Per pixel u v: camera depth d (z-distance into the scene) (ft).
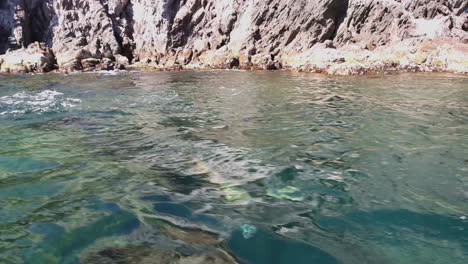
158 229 8.29
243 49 72.13
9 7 84.23
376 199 9.77
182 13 82.84
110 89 35.91
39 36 89.30
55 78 50.19
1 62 65.10
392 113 21.13
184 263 6.93
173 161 13.21
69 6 88.07
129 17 90.84
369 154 13.64
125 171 12.19
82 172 12.11
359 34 64.54
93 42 81.97
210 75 52.95
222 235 8.03
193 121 20.08
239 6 77.92
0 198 10.03
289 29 70.03
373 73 49.44
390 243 7.60
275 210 9.27
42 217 8.89
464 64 48.98
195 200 9.92
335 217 8.82
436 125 17.95
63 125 19.31
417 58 54.08
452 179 11.03
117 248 7.48
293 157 13.46
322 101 26.09
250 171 12.10
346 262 6.97
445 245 7.45
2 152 14.40
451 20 58.75
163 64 76.23
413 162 12.62
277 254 7.29
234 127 18.42
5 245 7.59
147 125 19.22
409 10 64.13
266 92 31.94
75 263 6.95
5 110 23.62
